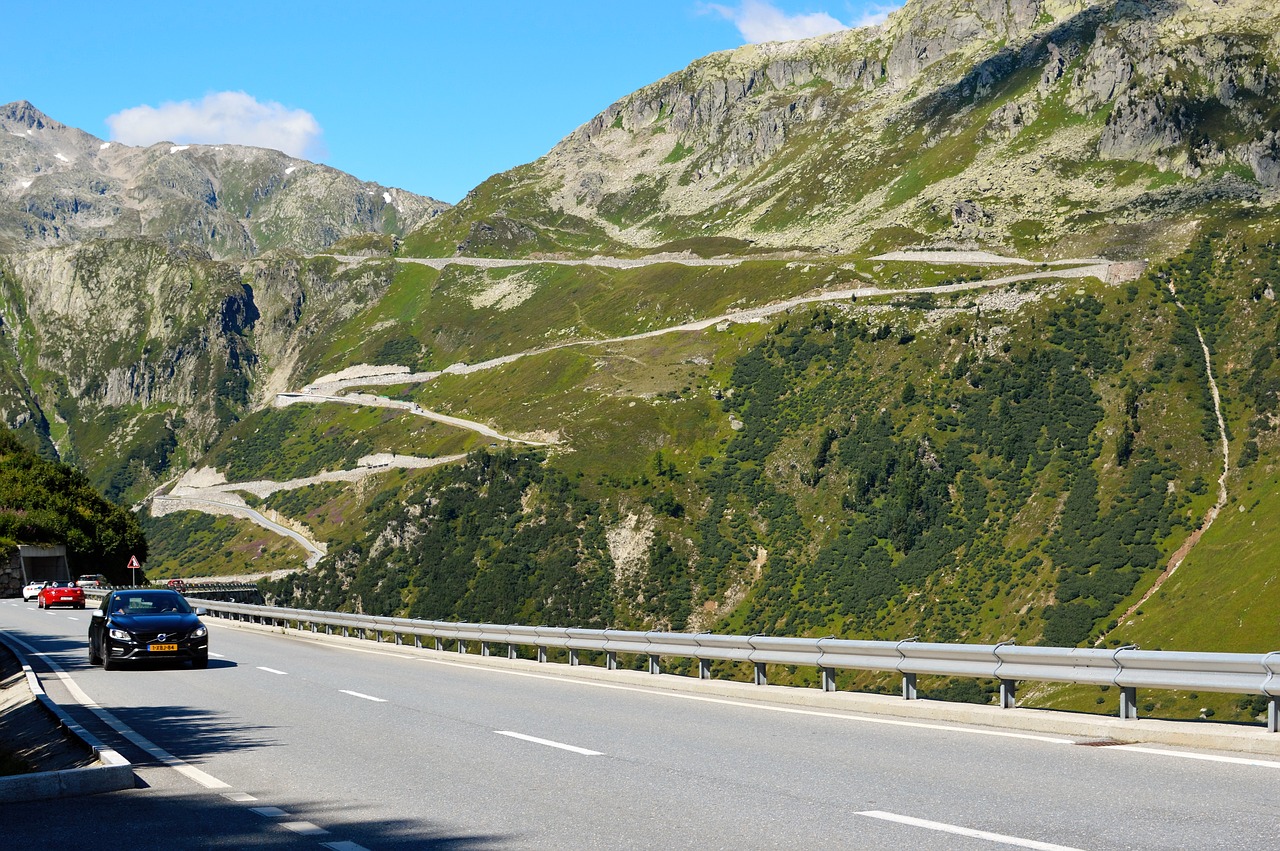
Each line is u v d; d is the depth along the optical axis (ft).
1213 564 342.44
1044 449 457.27
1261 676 44.37
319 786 41.65
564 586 460.96
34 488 377.71
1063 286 587.27
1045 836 30.22
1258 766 39.32
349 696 74.33
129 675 90.68
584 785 40.63
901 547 433.89
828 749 47.57
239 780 43.29
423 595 485.15
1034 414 483.92
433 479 589.32
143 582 367.66
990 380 526.16
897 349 592.19
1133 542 376.27
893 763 43.37
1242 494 383.86
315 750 50.72
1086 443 451.53
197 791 41.04
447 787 40.88
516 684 82.07
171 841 32.63
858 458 505.25
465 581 480.23
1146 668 48.75
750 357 649.61
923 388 544.21
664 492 519.19
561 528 496.64
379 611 492.13
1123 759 42.06
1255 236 572.51
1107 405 472.85
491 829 33.37
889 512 455.63
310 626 163.63
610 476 536.83
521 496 529.45
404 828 33.81
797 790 38.32
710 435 580.30
